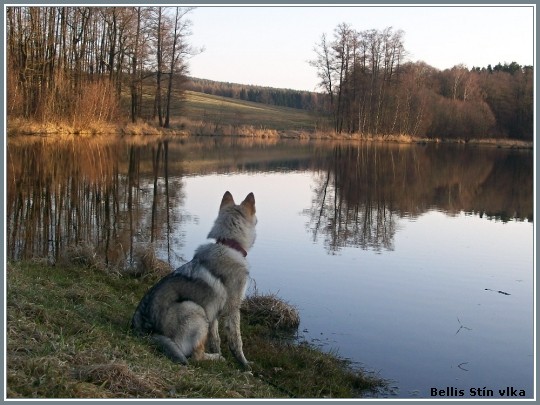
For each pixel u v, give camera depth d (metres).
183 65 60.47
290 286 11.12
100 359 5.22
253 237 7.24
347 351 8.23
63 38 45.44
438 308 10.18
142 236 14.13
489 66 92.00
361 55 72.75
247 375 6.57
